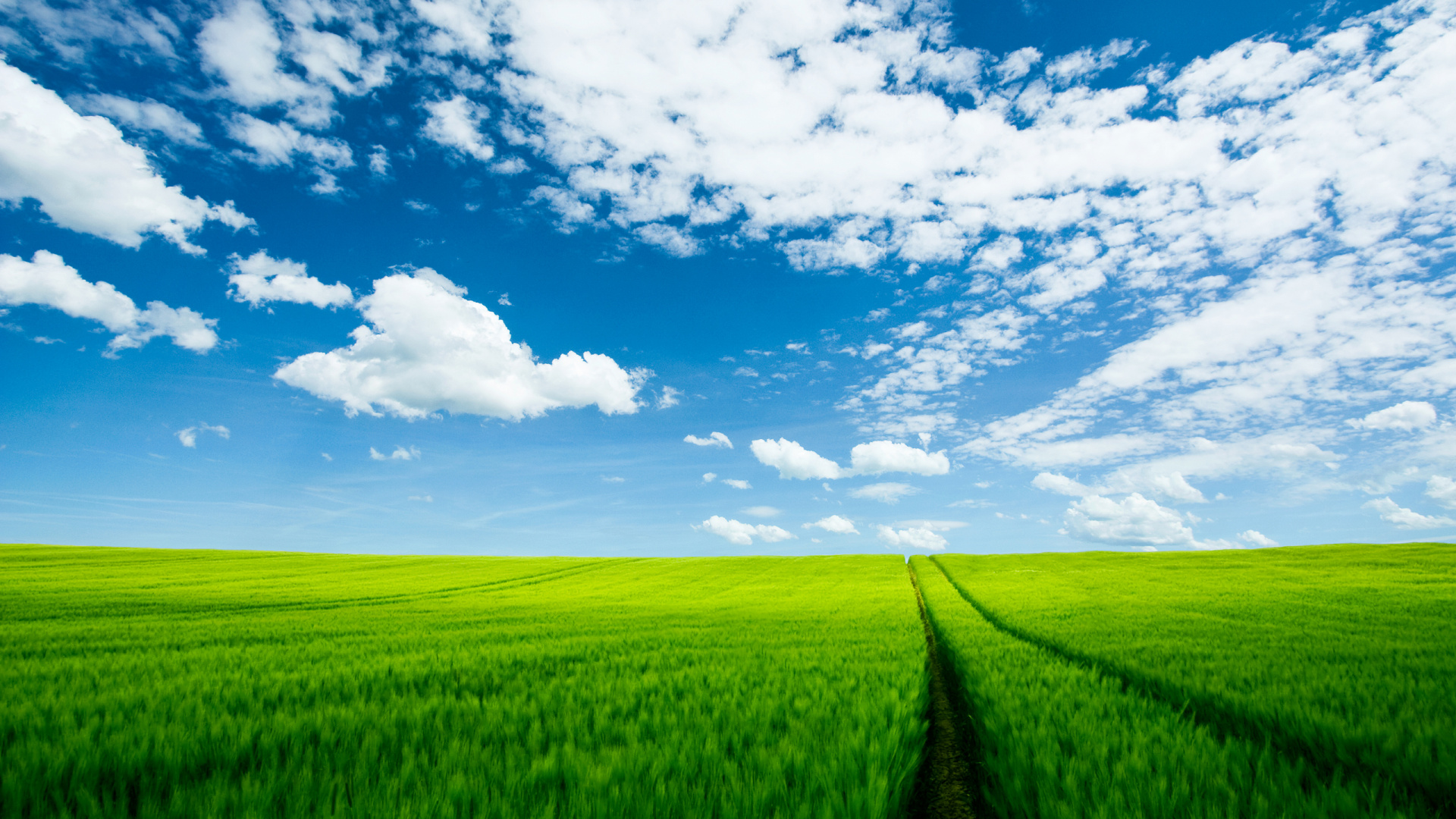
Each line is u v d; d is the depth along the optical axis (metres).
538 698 7.00
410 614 22.53
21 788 3.91
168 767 4.47
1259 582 34.28
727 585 42.88
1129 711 6.15
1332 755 4.87
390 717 5.95
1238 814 3.58
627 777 4.09
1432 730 4.83
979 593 29.09
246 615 22.05
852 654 10.95
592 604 28.62
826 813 3.50
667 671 9.31
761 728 5.61
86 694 7.25
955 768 6.01
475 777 4.09
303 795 3.76
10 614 20.47
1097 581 37.44
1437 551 51.78
